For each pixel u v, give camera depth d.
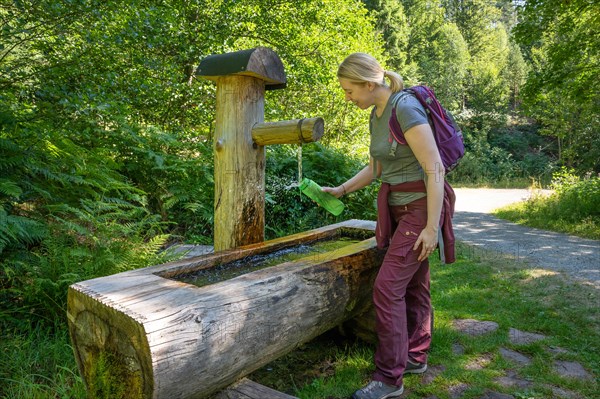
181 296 1.60
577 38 8.94
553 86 9.41
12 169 3.48
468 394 2.14
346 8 10.78
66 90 4.10
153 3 5.64
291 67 8.80
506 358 2.53
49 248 2.72
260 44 8.96
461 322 3.05
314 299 2.02
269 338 1.79
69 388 1.95
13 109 3.93
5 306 2.58
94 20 4.17
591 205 8.09
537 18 9.24
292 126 2.31
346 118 11.67
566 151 19.03
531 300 3.52
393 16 29.52
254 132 2.44
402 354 2.09
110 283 1.72
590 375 2.33
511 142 27.48
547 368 2.38
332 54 10.30
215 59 2.41
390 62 29.05
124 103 5.08
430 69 31.03
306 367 2.42
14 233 2.79
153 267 1.98
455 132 2.10
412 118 1.92
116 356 1.51
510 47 40.03
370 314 2.58
